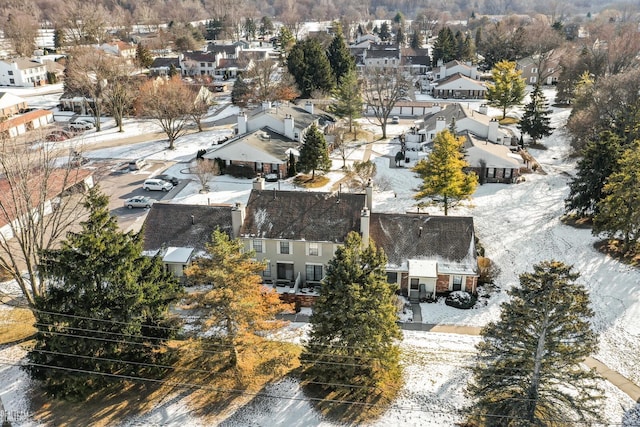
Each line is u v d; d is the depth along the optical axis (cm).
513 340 2902
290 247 4597
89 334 3148
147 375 3531
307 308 4409
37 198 5194
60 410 3269
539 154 8369
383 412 3291
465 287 4553
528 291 2811
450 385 3509
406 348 3878
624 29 14100
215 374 3562
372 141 9131
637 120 6341
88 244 3122
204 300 3262
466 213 6112
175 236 4766
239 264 3359
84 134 9475
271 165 7306
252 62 13638
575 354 2781
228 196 6669
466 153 6912
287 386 3484
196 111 9356
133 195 6769
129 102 9862
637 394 3428
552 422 3038
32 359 3159
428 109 11088
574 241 5391
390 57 15200
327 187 7006
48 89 13362
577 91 9375
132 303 3206
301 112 8838
